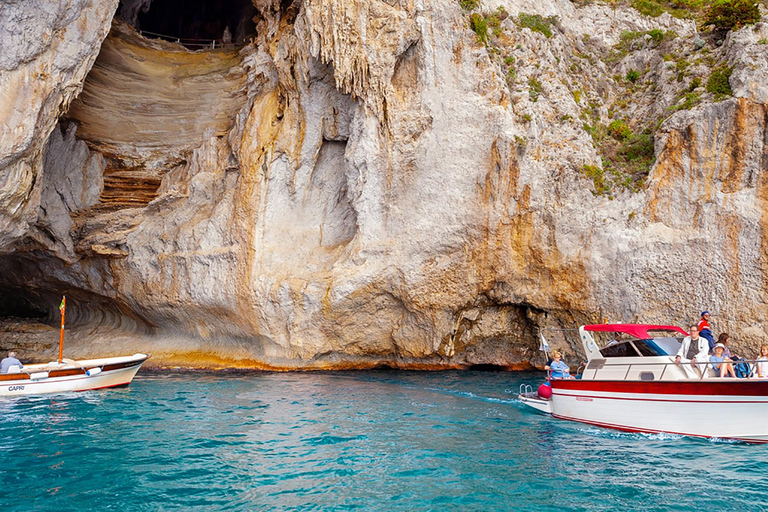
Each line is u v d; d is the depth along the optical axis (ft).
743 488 25.00
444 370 64.03
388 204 60.85
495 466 28.02
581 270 58.18
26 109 50.65
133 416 37.99
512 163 58.85
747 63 56.24
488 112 59.57
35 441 31.48
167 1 99.19
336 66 59.11
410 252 59.62
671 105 62.28
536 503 23.31
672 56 68.54
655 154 59.67
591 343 41.42
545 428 36.45
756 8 63.16
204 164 73.61
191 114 77.46
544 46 66.69
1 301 86.53
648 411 34.91
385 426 35.83
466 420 38.17
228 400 43.78
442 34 61.31
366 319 62.18
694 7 79.10
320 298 60.80
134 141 77.25
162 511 21.97
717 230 54.08
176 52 77.71
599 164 61.87
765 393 31.01
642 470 27.50
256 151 65.36
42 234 68.49
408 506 22.84
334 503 23.00
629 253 56.49
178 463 27.76
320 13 59.31
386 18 60.39
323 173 66.69
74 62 53.72
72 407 40.98
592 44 75.87
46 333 73.31
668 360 36.81
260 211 63.72
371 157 60.70
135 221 70.54
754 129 54.19
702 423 33.22
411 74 61.57
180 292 66.33
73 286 74.13
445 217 59.47
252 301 61.93
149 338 71.67
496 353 65.92
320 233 65.67
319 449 30.45
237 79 76.48
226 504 22.72
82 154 73.92
